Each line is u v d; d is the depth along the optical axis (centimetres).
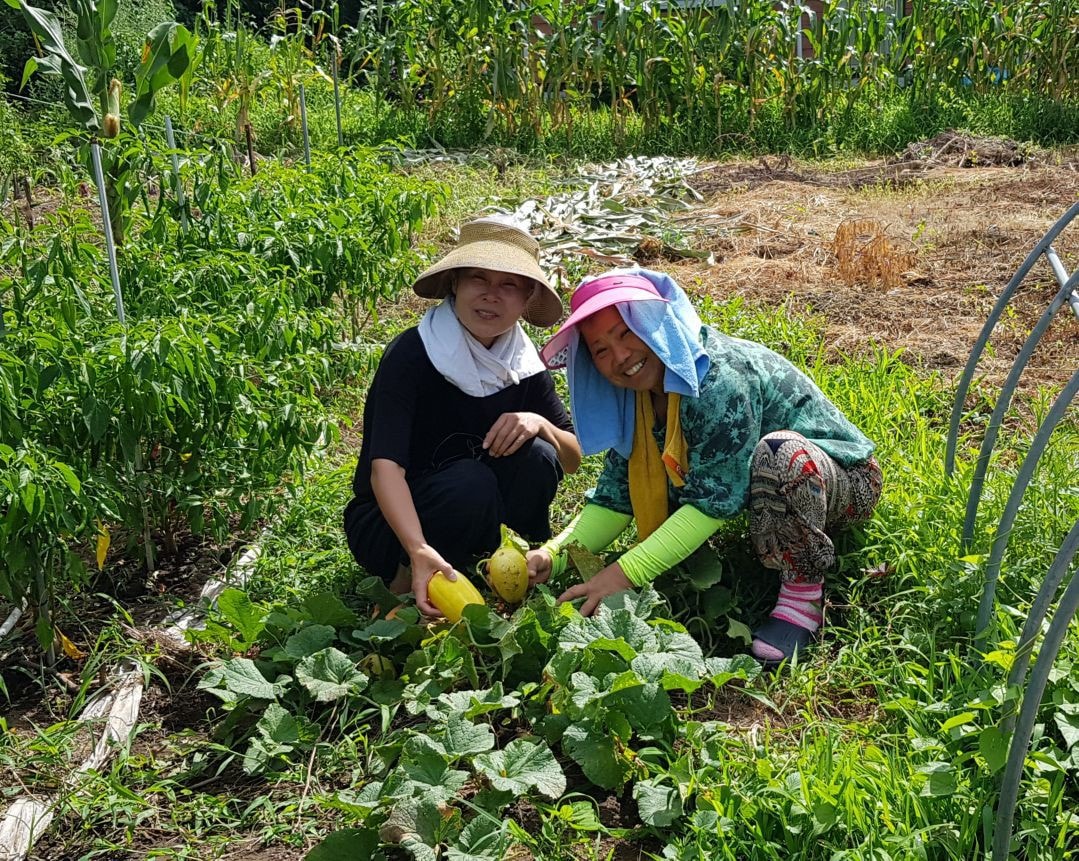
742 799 231
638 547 301
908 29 1306
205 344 326
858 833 223
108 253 358
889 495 362
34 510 270
